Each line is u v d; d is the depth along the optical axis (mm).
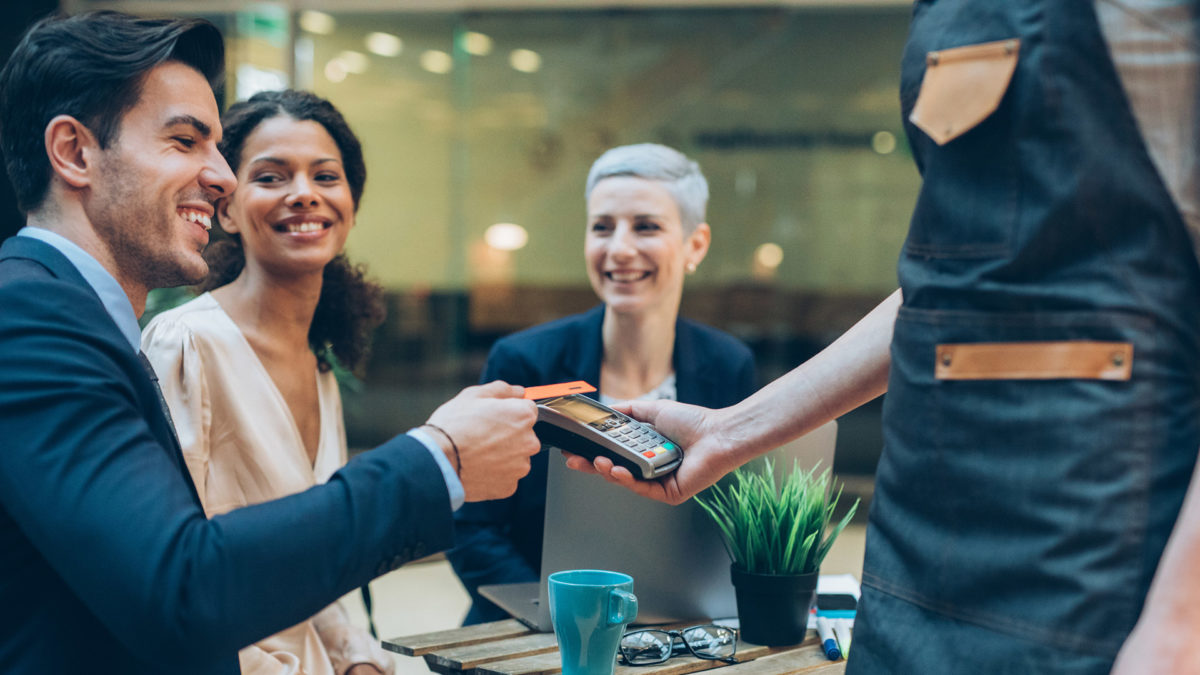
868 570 812
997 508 708
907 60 813
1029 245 700
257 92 1534
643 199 1699
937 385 747
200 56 894
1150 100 672
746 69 8070
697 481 1149
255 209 1460
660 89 8141
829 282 8305
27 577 737
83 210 847
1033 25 703
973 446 725
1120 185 675
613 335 1766
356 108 7137
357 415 6766
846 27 7723
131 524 659
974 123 722
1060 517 677
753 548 1184
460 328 7957
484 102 7875
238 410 1386
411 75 7320
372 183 7641
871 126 8078
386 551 736
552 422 1093
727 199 8383
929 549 750
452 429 805
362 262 1740
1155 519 658
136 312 918
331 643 1446
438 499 765
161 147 854
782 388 1137
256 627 677
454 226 7875
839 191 8219
